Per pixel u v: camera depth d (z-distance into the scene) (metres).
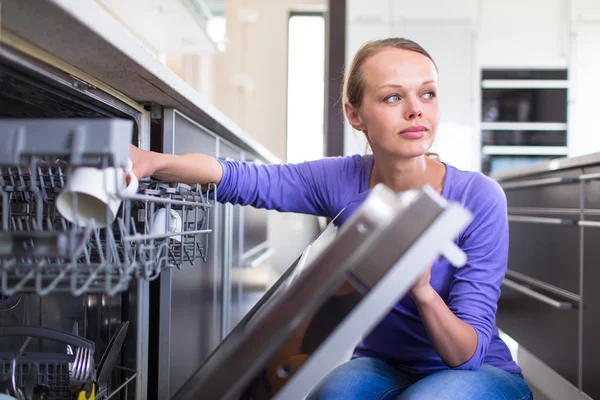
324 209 1.23
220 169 1.11
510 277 2.71
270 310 0.51
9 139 0.56
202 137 1.42
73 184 0.63
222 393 0.51
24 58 0.72
